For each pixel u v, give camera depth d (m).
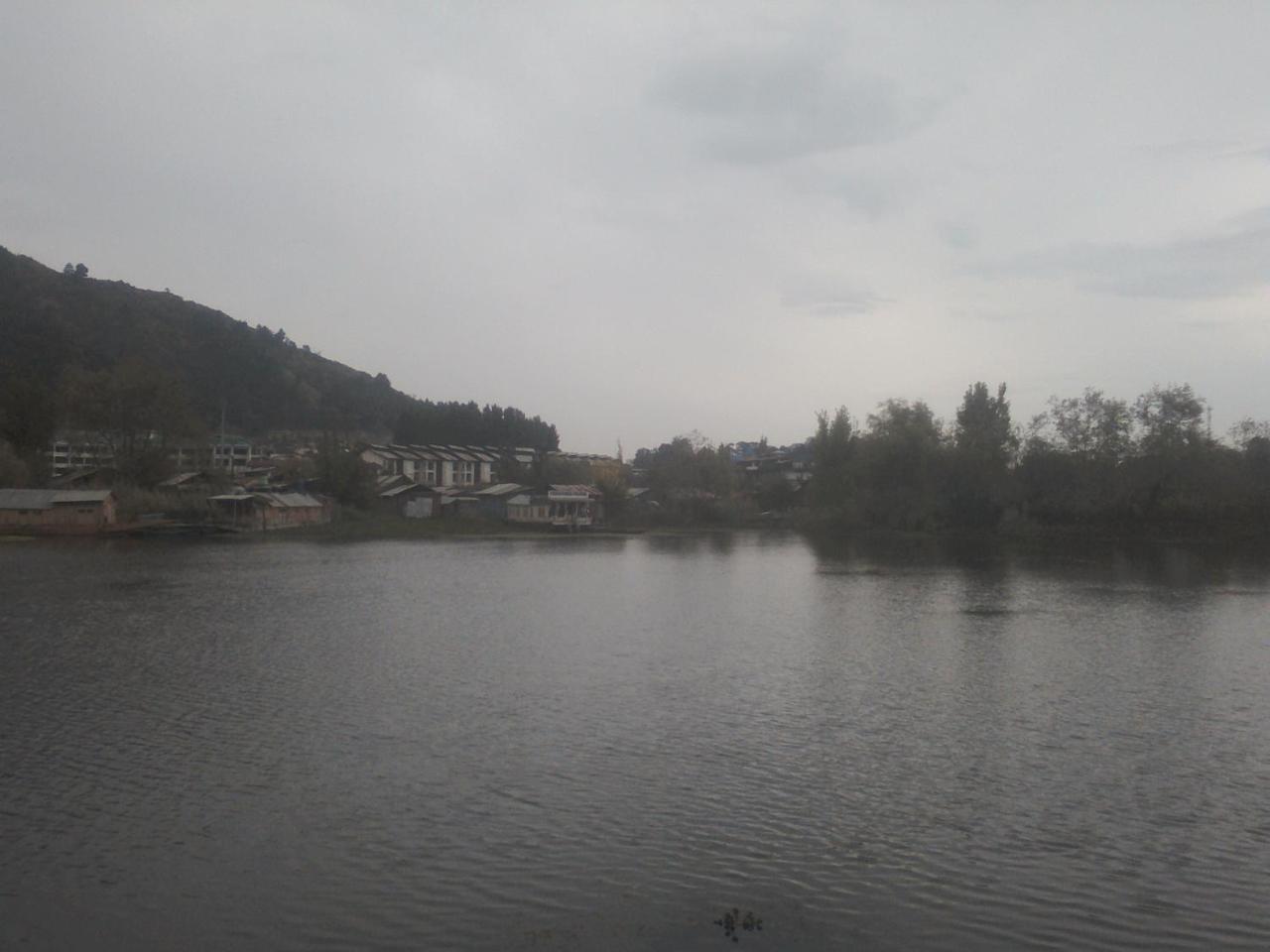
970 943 11.48
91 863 13.55
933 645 31.64
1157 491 86.31
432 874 13.30
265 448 164.38
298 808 15.69
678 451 134.50
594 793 16.48
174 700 22.92
